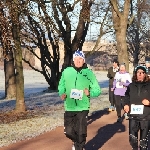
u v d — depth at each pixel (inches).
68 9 869.8
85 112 260.1
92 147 310.2
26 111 557.6
